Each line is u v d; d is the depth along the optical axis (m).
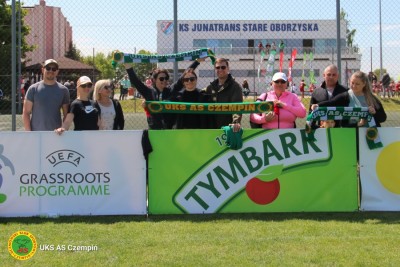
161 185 6.00
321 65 36.84
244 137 5.97
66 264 4.20
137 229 5.30
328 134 6.02
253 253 4.47
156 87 6.79
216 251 4.53
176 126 6.38
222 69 6.12
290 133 5.99
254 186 6.00
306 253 4.45
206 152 5.99
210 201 6.01
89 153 5.94
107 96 6.29
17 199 5.91
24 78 17.42
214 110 5.99
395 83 22.08
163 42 10.77
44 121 6.18
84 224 5.54
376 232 5.11
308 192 6.04
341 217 5.79
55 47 44.53
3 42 19.20
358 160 6.06
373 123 6.00
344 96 6.07
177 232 5.17
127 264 4.20
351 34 14.09
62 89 6.29
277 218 5.76
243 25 42.03
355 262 4.21
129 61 6.57
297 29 41.69
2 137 5.88
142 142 5.94
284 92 6.24
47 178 5.92
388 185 6.06
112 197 5.98
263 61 34.94
